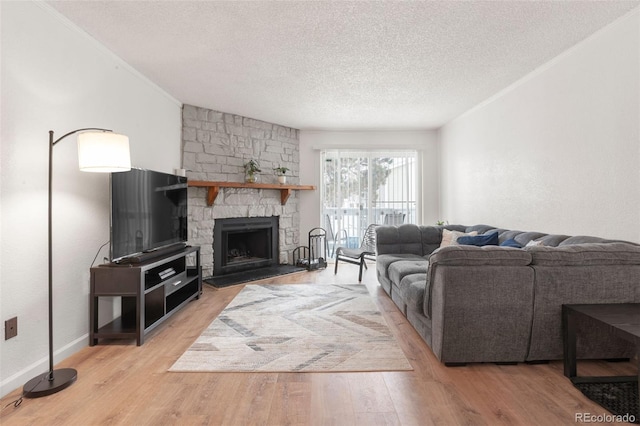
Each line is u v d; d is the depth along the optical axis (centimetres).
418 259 377
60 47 229
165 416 161
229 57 300
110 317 279
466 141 476
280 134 548
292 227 570
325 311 321
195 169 446
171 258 302
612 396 173
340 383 192
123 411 166
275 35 262
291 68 324
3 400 177
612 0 218
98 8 223
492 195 409
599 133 257
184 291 355
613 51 244
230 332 268
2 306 185
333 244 598
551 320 204
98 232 269
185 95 403
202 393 182
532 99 334
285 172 547
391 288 351
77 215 246
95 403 173
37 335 208
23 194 200
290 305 341
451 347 206
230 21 241
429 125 552
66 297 234
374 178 597
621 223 241
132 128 322
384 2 220
